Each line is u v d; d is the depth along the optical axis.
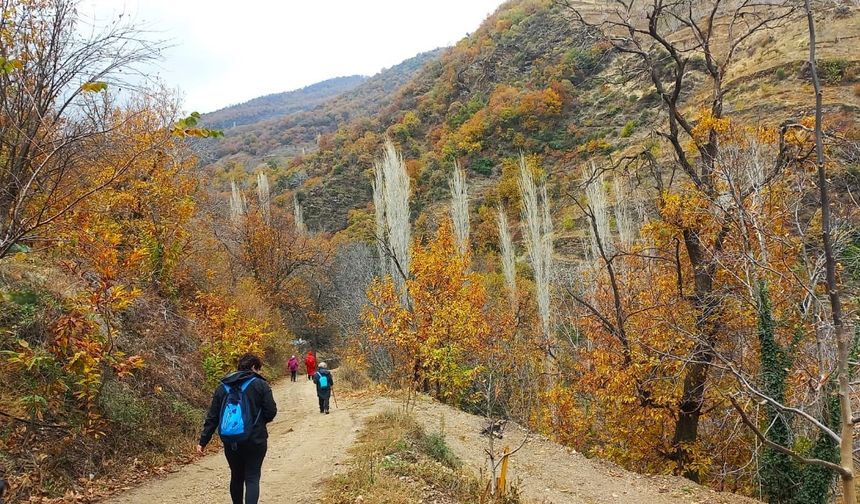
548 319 24.95
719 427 14.36
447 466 9.15
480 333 19.12
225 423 5.15
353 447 9.41
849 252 9.53
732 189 11.21
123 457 8.02
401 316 19.23
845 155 10.55
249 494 5.11
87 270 9.37
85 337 7.26
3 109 6.91
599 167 17.56
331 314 43.09
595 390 16.69
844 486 3.40
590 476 11.73
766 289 11.95
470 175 56.34
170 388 11.07
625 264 20.70
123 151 8.02
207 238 25.61
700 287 14.03
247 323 19.75
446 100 72.12
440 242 20.42
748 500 10.73
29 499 6.09
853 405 10.24
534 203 29.41
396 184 31.73
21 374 7.39
